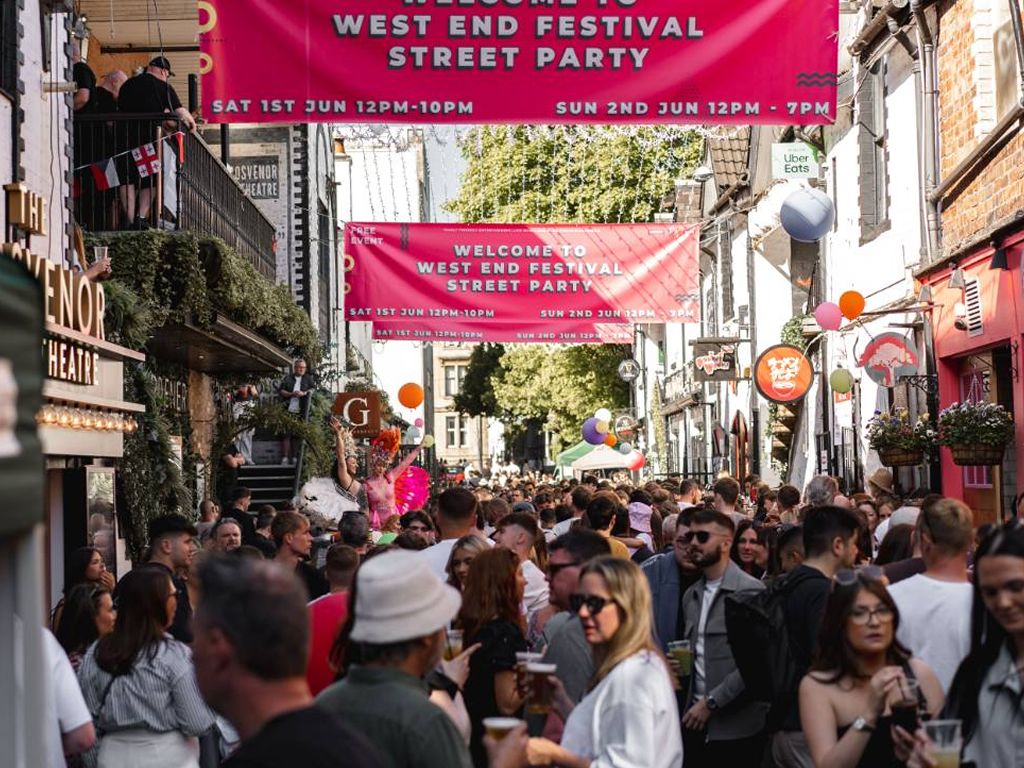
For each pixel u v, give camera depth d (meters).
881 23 28.70
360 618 6.00
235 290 22.78
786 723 9.40
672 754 7.31
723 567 10.88
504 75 16.38
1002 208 22.55
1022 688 6.75
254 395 35.84
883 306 29.80
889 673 6.96
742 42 16.45
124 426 18.53
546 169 58.31
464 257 30.39
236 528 15.70
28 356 3.77
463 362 161.12
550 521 24.06
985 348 24.09
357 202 67.75
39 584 3.87
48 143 18.36
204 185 25.28
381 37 16.33
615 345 72.44
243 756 4.50
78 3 27.98
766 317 42.31
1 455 3.57
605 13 16.38
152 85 22.44
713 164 48.19
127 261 20.78
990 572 6.53
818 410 36.53
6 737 3.88
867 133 31.11
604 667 7.42
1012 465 23.45
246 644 4.62
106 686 9.51
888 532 11.60
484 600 9.34
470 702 9.17
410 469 31.50
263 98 16.30
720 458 50.84
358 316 30.22
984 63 23.70
